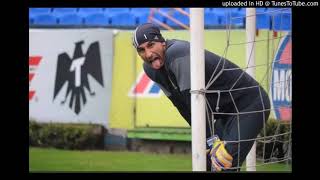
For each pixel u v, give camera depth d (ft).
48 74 98.27
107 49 97.09
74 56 97.81
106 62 97.04
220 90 49.90
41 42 98.53
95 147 95.91
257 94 50.78
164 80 51.75
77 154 89.40
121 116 96.07
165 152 92.94
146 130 94.12
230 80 50.06
